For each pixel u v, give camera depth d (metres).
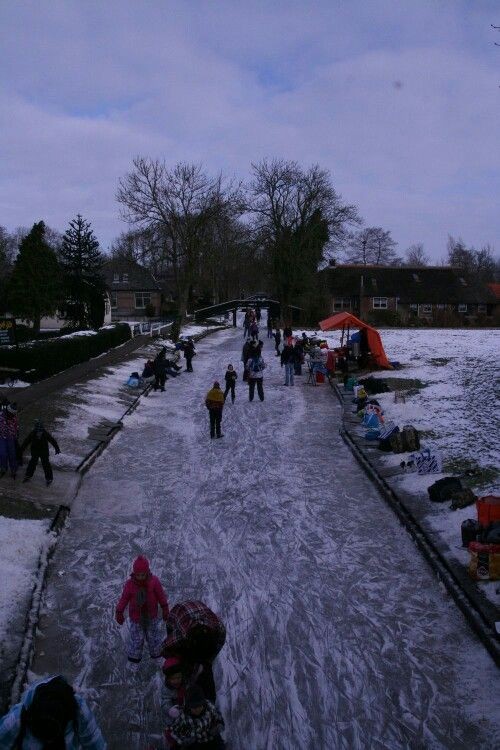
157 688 7.20
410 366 28.44
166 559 10.55
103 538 11.45
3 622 8.17
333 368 28.17
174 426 20.28
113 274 78.94
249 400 23.83
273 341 44.41
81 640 8.16
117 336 38.59
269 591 9.37
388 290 62.50
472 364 27.28
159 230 45.00
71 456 15.69
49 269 52.81
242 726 6.55
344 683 7.20
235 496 13.56
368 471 14.55
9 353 23.64
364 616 8.59
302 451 16.88
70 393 22.19
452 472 13.63
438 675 7.29
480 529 9.78
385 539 11.08
